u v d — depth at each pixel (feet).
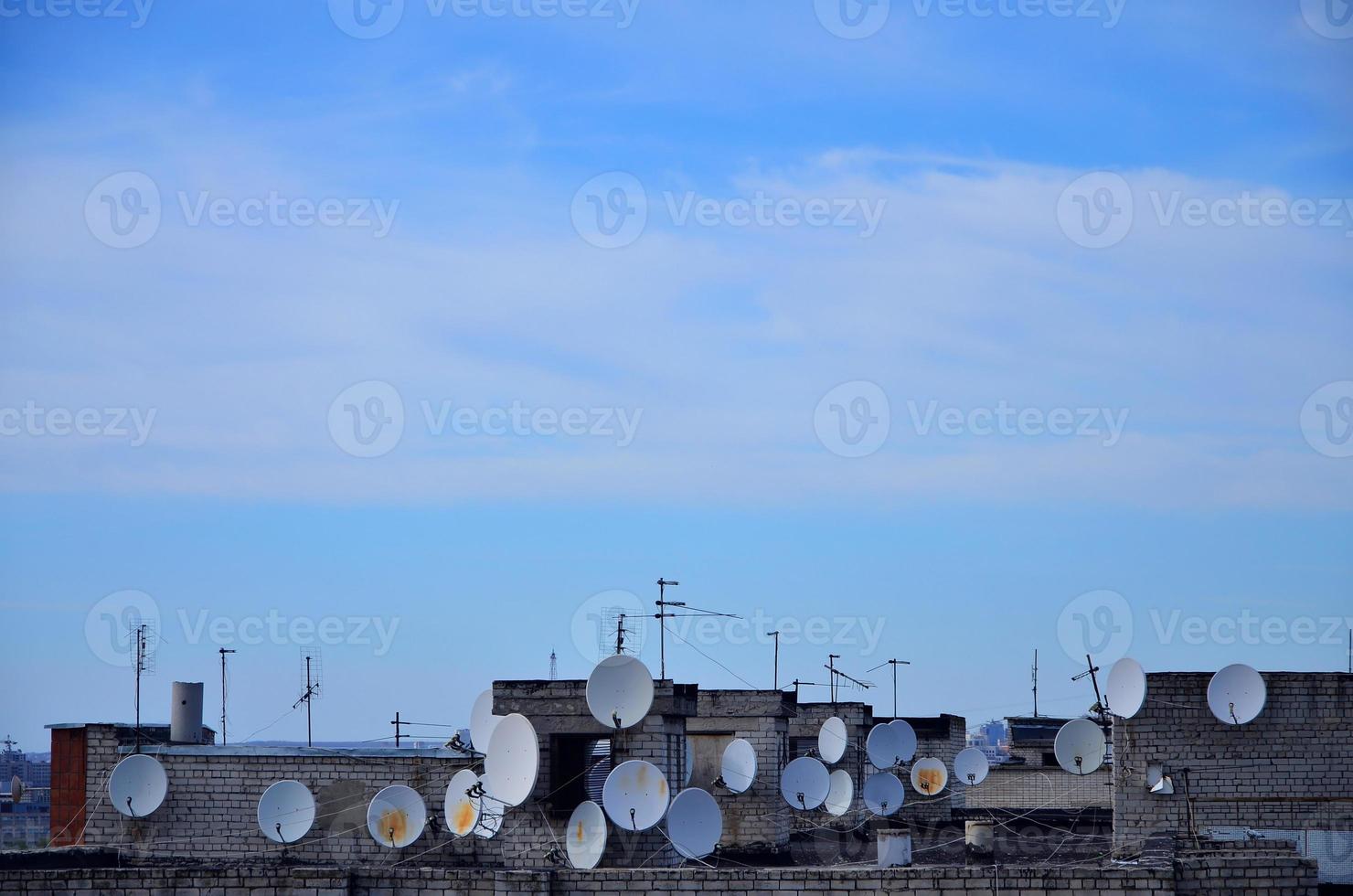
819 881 87.45
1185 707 118.01
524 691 106.01
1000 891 86.33
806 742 154.81
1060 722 195.72
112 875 92.12
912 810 153.38
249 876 91.56
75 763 134.82
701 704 132.57
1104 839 133.08
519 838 102.73
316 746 135.74
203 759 125.18
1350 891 109.91
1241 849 103.24
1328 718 116.47
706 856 102.37
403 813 111.34
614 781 98.53
